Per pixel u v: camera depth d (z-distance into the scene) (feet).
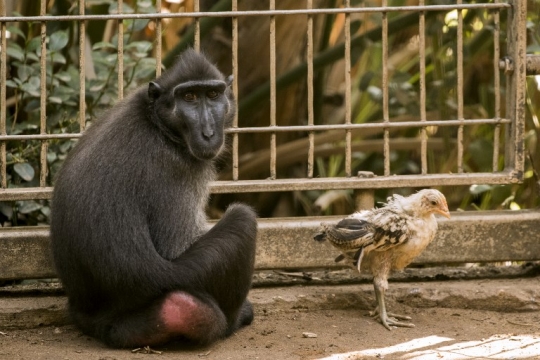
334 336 53.72
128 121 50.67
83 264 50.08
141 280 48.80
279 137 85.35
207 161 52.37
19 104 71.31
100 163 49.70
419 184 61.93
